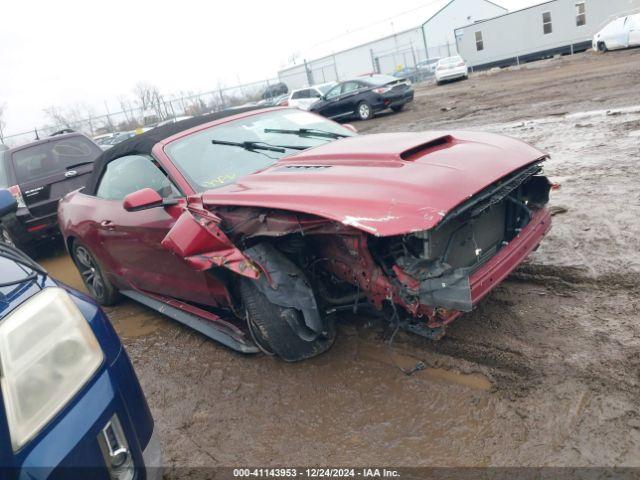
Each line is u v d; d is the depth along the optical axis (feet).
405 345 11.18
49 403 5.88
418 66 126.93
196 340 13.91
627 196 16.79
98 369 6.49
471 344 10.63
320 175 10.28
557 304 11.39
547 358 9.70
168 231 12.29
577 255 13.35
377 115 61.41
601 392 8.61
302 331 10.57
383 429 9.04
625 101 33.91
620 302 10.98
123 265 15.43
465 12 148.46
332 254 10.37
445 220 8.33
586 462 7.47
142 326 15.70
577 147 24.73
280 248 10.96
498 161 9.86
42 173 23.95
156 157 13.01
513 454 7.89
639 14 68.85
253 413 10.25
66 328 6.54
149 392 11.82
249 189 10.89
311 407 10.02
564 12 85.81
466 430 8.58
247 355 12.36
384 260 9.68
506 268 9.74
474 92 62.49
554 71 64.75
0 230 24.16
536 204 11.29
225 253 10.37
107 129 109.81
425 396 9.57
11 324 6.23
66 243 18.06
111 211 14.57
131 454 6.45
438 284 8.74
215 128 13.96
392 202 8.47
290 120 15.07
